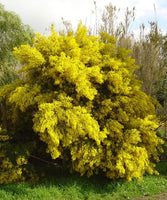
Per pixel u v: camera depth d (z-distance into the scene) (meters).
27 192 4.29
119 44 7.42
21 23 8.11
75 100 4.89
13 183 4.80
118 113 5.14
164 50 7.38
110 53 5.98
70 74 4.35
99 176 5.44
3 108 5.96
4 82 7.16
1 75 6.94
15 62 7.88
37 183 4.95
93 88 5.02
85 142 4.70
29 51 4.45
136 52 7.62
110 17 7.53
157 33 7.12
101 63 5.34
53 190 4.41
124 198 4.33
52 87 4.98
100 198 4.30
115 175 4.82
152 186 4.88
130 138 4.62
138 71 7.52
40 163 6.15
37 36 5.06
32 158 6.23
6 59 7.48
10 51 7.65
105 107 5.07
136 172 4.51
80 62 4.85
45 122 3.92
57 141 3.92
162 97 7.84
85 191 4.55
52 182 4.94
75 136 4.38
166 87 7.71
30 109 5.39
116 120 5.16
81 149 4.54
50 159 6.18
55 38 5.16
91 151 4.46
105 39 6.36
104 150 4.81
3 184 4.79
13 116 5.71
